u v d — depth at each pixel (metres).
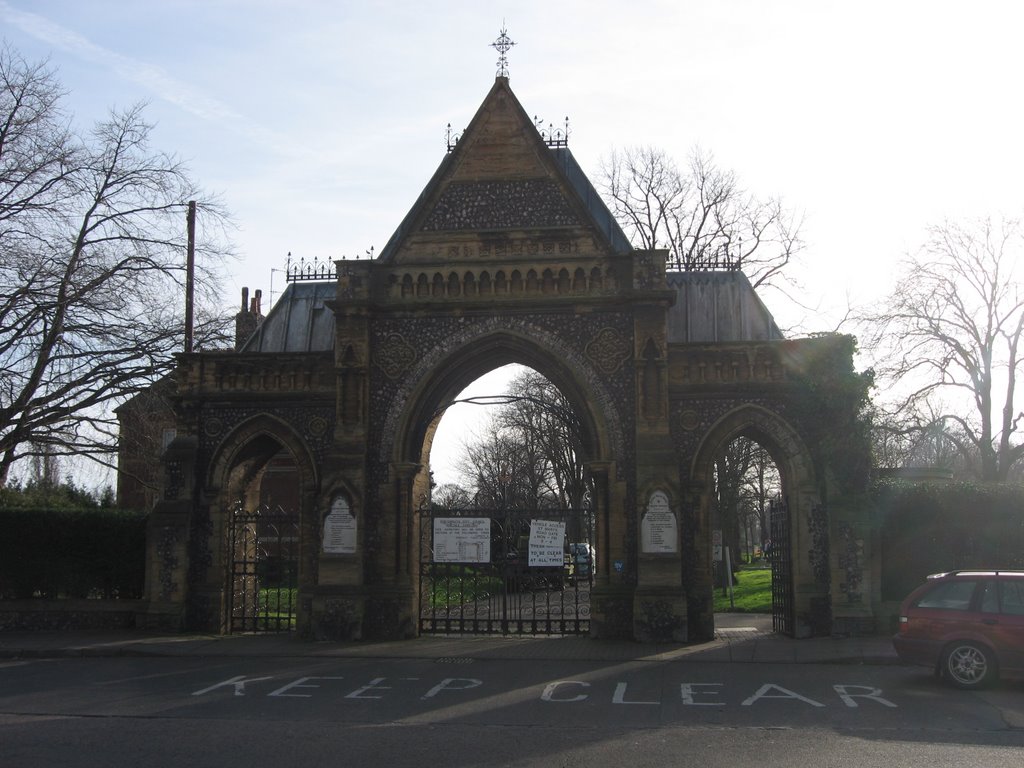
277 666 20.83
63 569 28.30
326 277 30.67
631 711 15.48
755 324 27.95
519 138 26.47
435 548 25.86
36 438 28.67
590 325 25.53
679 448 25.27
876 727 14.01
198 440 26.98
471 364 26.36
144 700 16.53
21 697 16.83
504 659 21.66
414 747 12.90
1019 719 14.53
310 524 26.16
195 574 26.64
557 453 55.78
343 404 25.70
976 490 25.52
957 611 17.64
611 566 24.67
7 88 28.22
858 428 24.84
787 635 25.22
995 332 35.47
